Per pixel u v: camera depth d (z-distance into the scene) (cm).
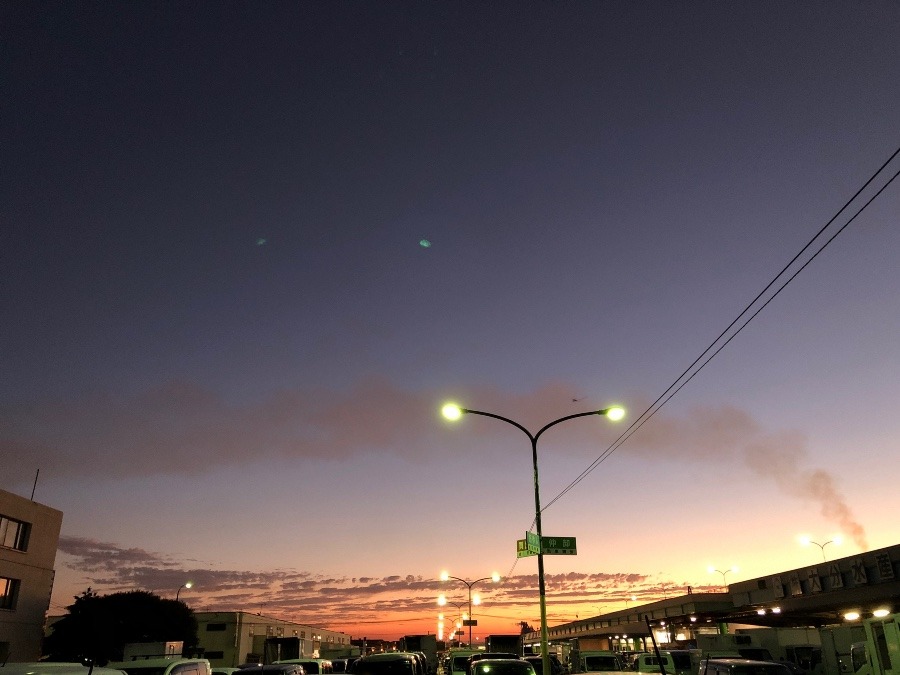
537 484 2598
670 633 7181
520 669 2050
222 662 8106
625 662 3819
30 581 4431
